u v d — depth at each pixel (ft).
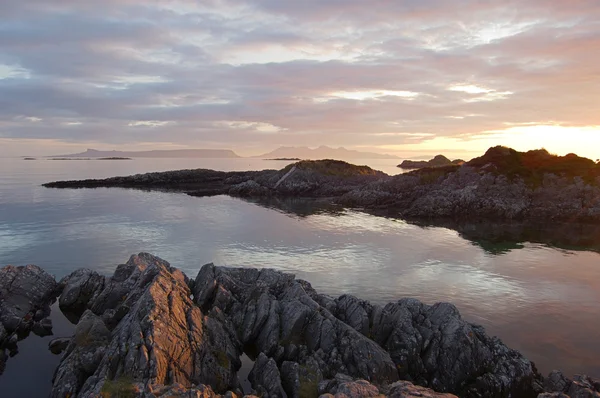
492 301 125.29
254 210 298.15
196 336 81.82
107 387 64.90
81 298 118.93
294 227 234.17
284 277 117.08
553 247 193.57
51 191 392.88
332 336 87.76
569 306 122.72
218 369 78.48
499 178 303.68
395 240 204.74
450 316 92.43
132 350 72.02
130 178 491.31
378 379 79.05
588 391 72.84
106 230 215.92
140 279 108.68
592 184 284.82
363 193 345.72
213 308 99.25
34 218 248.52
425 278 144.87
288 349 86.94
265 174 474.08
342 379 73.77
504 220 265.54
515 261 168.76
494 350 87.56
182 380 72.28
